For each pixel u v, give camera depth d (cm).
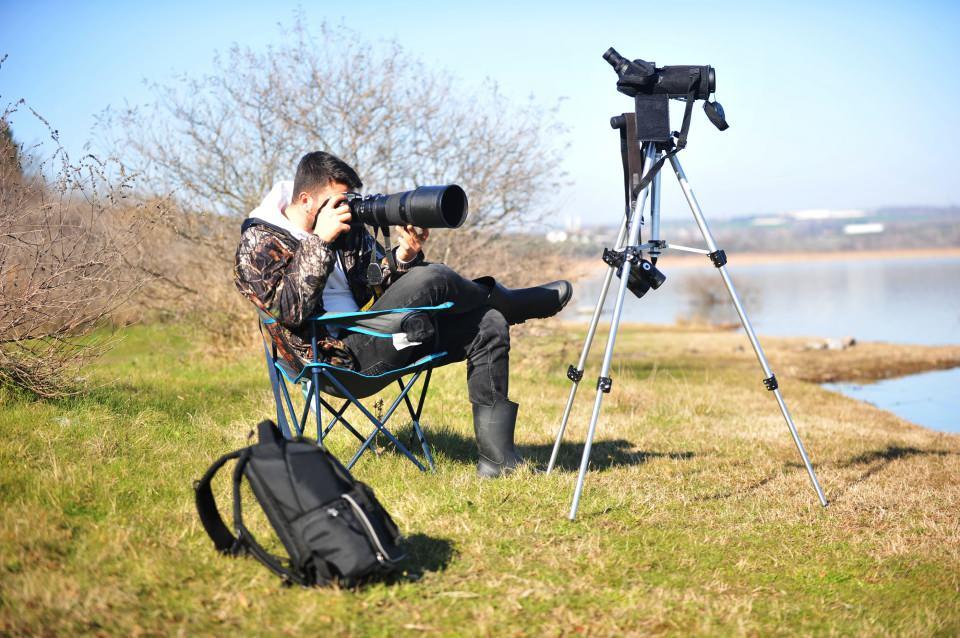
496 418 365
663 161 350
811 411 821
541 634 229
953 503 392
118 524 282
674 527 329
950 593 278
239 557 263
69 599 224
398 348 330
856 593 276
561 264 979
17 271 439
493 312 363
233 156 870
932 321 3028
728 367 1480
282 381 358
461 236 924
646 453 485
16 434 370
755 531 334
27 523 267
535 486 354
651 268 341
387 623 230
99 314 470
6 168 439
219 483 335
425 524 304
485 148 915
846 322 3056
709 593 266
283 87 863
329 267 312
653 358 1573
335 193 330
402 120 890
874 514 366
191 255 898
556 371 1007
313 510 243
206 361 826
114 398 479
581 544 296
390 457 399
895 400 1140
